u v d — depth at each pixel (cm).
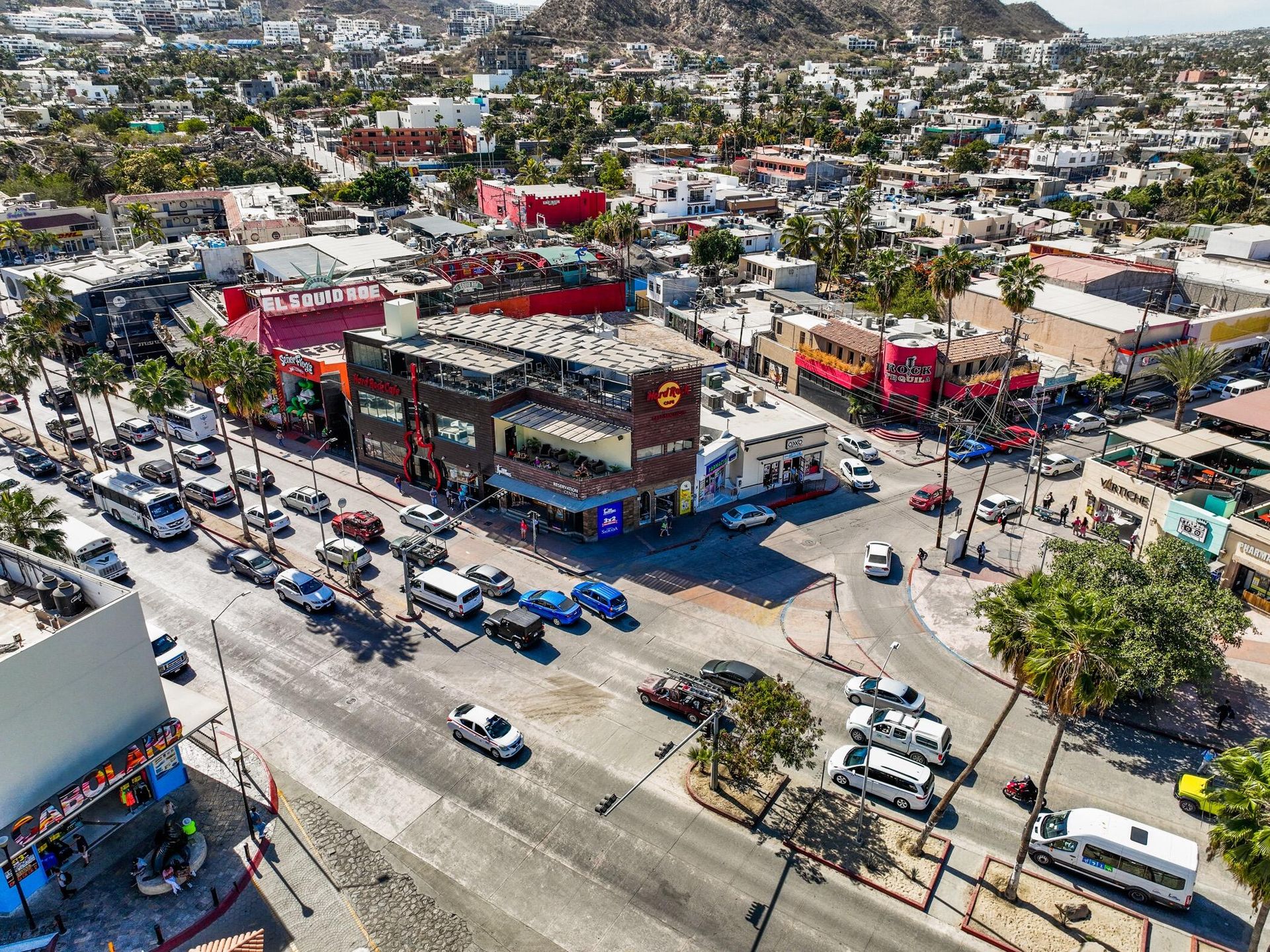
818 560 6306
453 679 4941
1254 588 5559
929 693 4822
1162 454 6366
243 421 9050
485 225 16512
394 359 7225
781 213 18438
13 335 7631
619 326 10656
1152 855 3453
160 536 6550
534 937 3356
